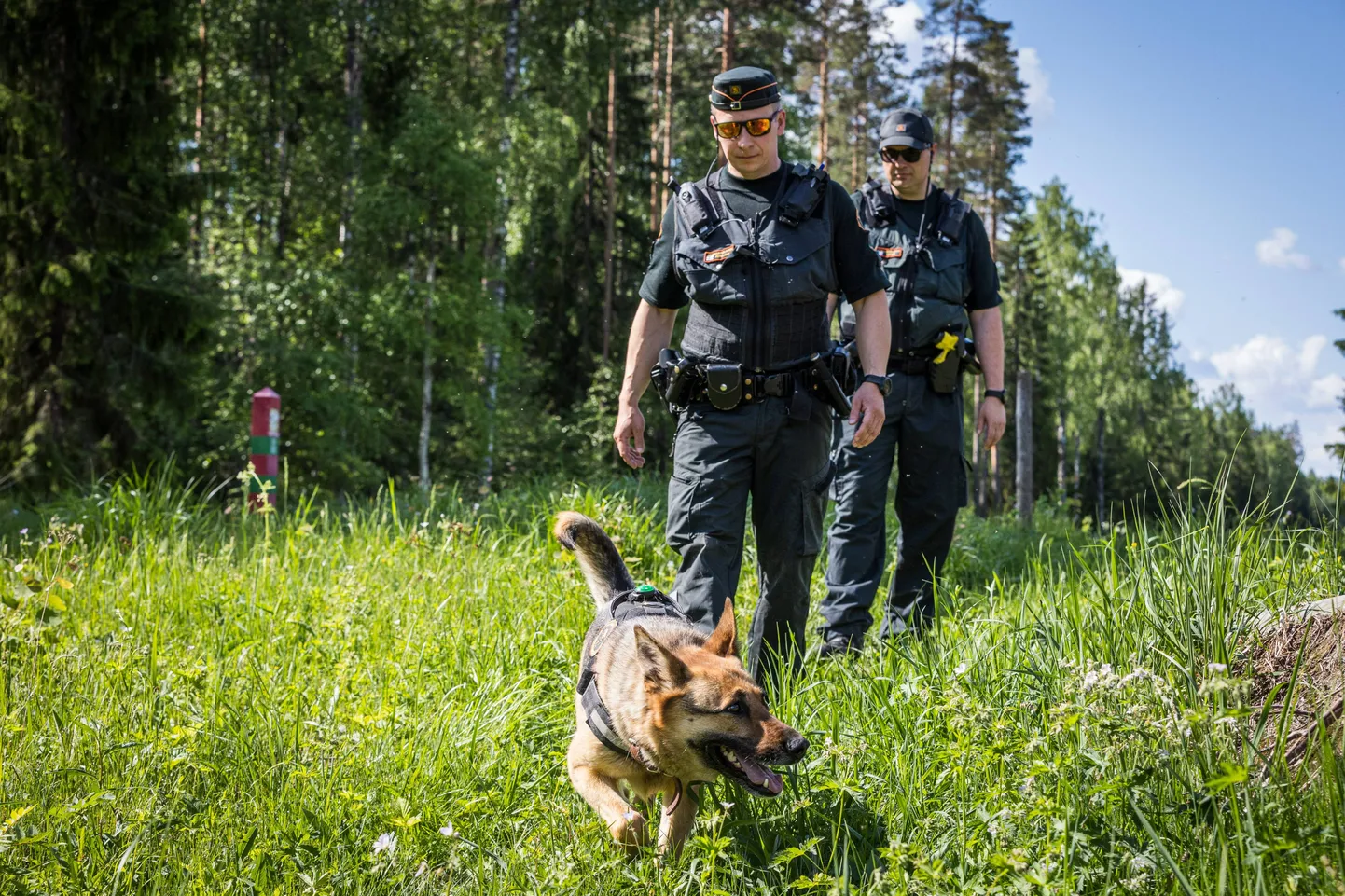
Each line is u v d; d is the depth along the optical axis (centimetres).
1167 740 259
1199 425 5222
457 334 1941
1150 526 378
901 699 332
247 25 2166
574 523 378
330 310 1819
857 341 403
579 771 315
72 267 1116
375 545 641
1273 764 257
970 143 3325
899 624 498
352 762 326
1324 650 298
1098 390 4525
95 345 1178
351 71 2133
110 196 1162
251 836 277
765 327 375
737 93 376
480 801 300
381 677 411
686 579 382
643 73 2778
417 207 1859
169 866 279
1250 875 219
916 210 509
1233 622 319
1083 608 370
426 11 2219
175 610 500
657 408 2111
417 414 2280
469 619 471
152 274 1261
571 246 2522
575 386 2538
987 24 3156
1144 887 230
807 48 2475
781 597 396
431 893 275
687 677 295
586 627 461
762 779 286
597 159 2561
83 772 308
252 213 2206
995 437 522
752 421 378
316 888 264
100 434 1189
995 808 262
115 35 1150
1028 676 327
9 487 1098
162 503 705
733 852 286
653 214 2614
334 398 1742
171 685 382
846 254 395
